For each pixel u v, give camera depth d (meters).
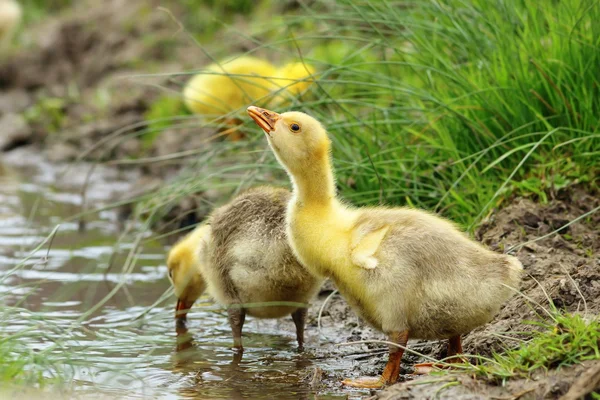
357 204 12.45
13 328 9.98
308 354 10.38
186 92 16.66
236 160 15.64
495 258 8.77
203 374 9.68
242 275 10.30
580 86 12.12
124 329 10.74
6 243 14.94
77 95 24.14
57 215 16.80
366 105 12.56
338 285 9.15
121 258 14.26
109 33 25.47
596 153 11.45
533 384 8.09
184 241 11.78
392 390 8.37
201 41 23.53
